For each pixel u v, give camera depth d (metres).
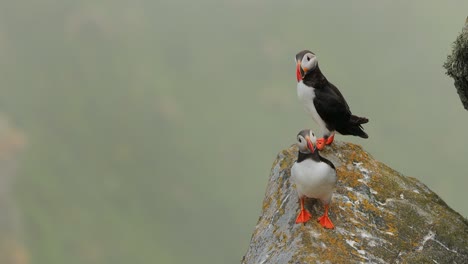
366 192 8.41
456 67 7.98
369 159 9.05
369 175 8.71
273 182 9.14
